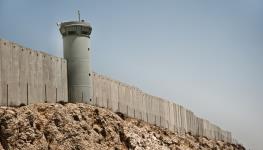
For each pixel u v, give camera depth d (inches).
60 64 2144.4
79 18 2244.1
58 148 1817.2
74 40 2219.5
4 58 1782.7
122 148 2148.1
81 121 1994.3
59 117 1900.8
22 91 1871.3
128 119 2541.8
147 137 2436.0
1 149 1609.3
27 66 1913.1
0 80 1753.2
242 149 4731.8
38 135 1758.1
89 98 2231.8
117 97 2593.5
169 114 3312.0
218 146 3885.3
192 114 3772.1
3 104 1760.6
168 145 2650.1
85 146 1918.1
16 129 1678.2
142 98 2913.4
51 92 2054.6
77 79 2206.0
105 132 2095.2
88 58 2245.3
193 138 3595.0
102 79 2437.3
